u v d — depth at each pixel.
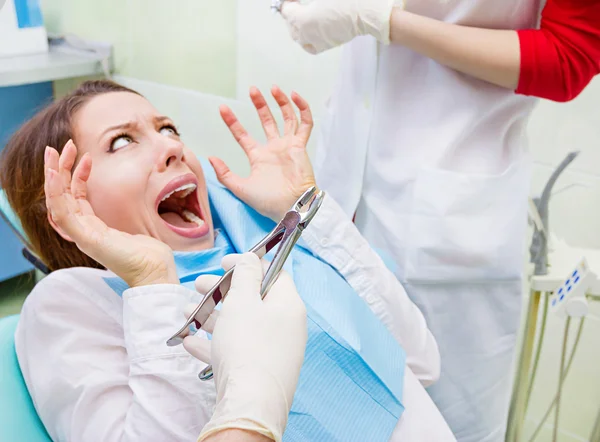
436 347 1.08
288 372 0.55
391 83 1.19
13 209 1.07
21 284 2.33
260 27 1.76
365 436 0.84
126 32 2.12
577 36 0.99
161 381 0.74
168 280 0.81
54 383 0.79
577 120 1.43
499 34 1.03
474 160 1.14
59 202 0.77
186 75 2.01
